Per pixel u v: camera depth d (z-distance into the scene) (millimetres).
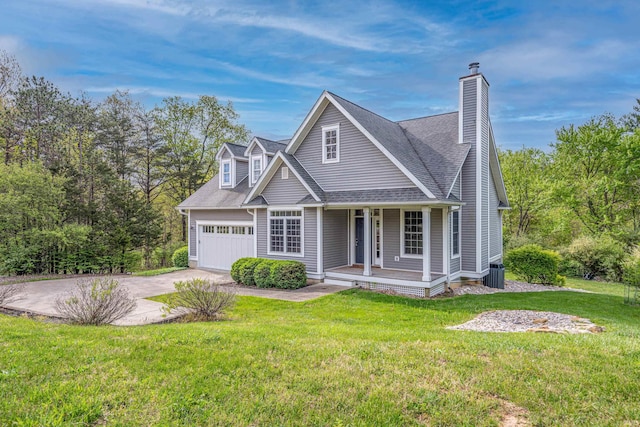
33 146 22312
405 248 13828
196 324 7652
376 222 14711
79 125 23469
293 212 14461
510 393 4133
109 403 3797
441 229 13125
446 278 12898
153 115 29734
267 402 3846
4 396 3883
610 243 21297
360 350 5473
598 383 4387
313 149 14648
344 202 12906
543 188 26453
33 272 17000
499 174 16812
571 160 26312
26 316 9070
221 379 4402
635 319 9875
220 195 18781
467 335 6645
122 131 25984
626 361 5031
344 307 10203
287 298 11328
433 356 5223
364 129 12883
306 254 14094
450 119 16172
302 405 3801
